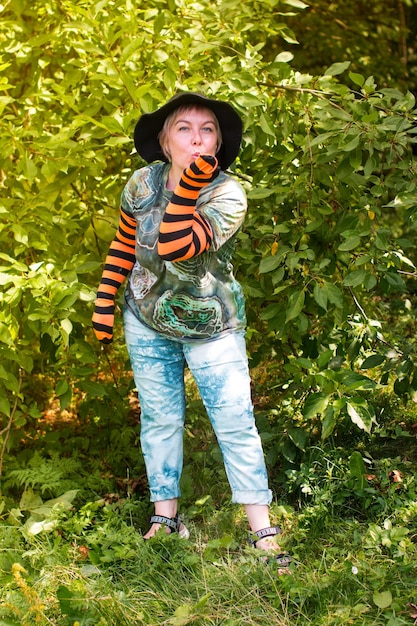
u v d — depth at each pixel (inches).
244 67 143.8
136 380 123.6
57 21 155.8
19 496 148.1
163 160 119.8
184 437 158.7
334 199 141.3
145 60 146.0
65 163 135.6
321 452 141.9
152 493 125.2
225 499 141.3
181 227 101.9
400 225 298.2
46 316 124.8
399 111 135.0
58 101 161.0
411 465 143.0
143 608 105.2
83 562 119.6
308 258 129.7
